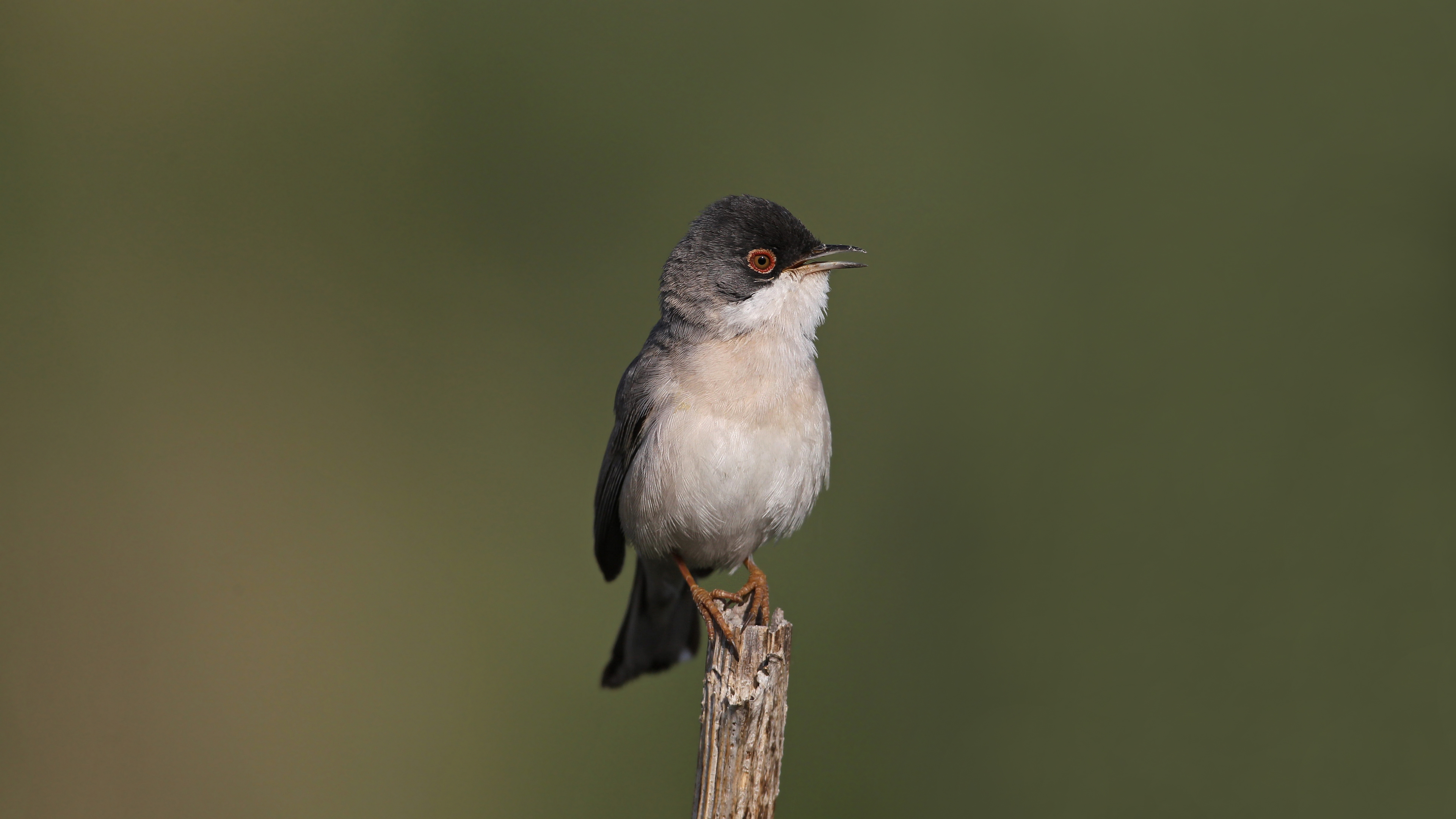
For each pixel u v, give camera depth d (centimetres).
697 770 763
